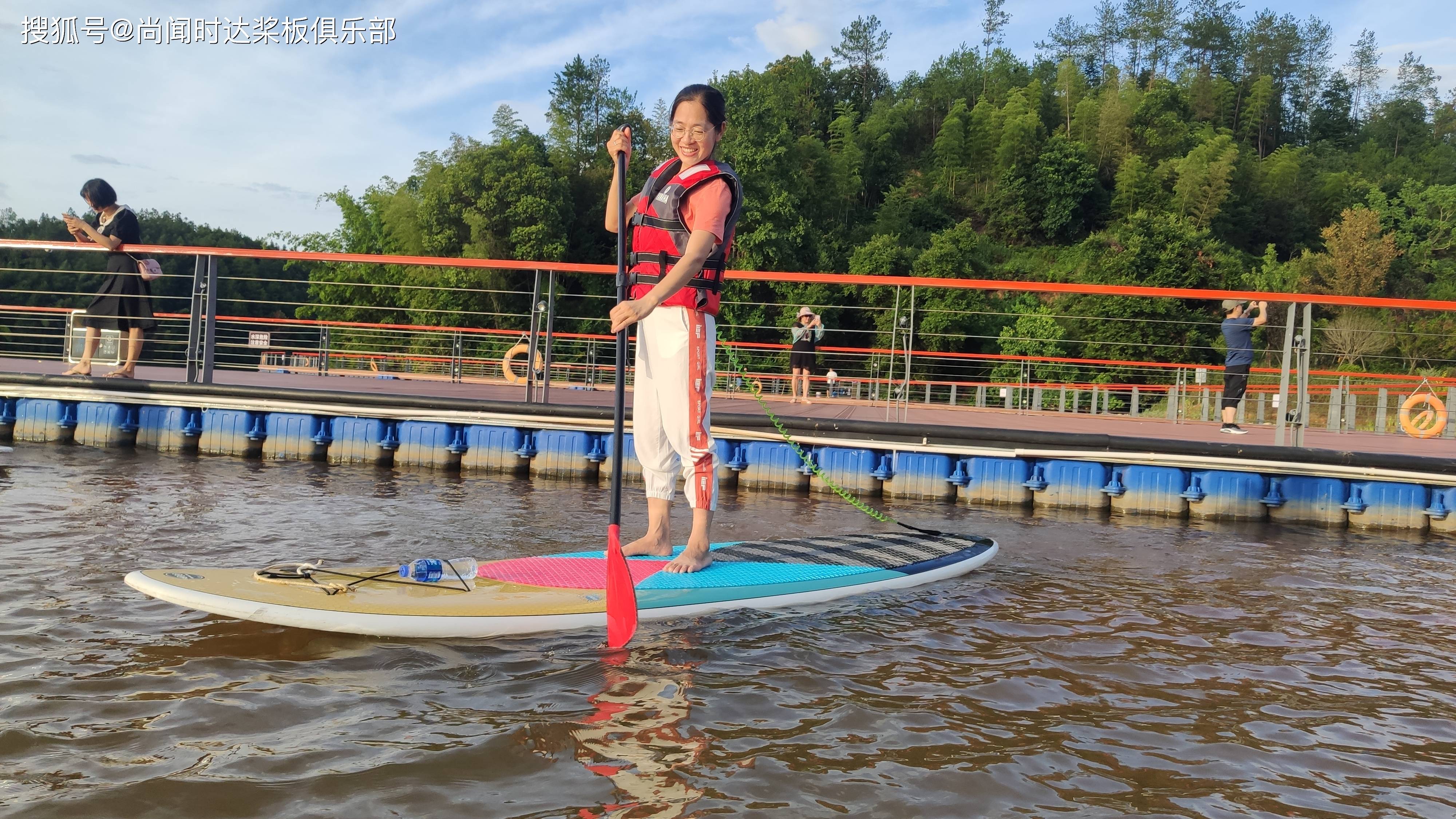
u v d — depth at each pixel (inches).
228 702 81.0
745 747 75.7
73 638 97.1
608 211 130.4
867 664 100.8
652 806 64.0
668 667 96.3
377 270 1371.8
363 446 278.7
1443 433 370.9
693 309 125.2
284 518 176.1
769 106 1505.9
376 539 159.5
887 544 162.7
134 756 69.2
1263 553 193.0
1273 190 2326.5
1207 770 76.1
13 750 69.2
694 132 120.9
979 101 2770.7
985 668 101.3
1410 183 2180.1
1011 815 65.9
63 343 472.1
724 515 213.6
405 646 100.0
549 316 275.6
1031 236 2257.6
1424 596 152.9
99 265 1248.8
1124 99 2620.6
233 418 281.7
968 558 156.3
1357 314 1263.5
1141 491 252.1
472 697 85.1
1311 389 435.2
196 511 177.3
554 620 107.7
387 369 786.8
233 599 98.3
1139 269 1508.4
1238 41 3501.5
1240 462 250.4
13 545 138.5
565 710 82.7
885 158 2573.8
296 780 66.1
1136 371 1267.2
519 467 274.8
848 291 1449.3
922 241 2133.4
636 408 132.1
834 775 70.9
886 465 266.8
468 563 119.9
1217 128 3058.6
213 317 285.4
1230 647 115.1
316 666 92.2
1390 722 89.8
